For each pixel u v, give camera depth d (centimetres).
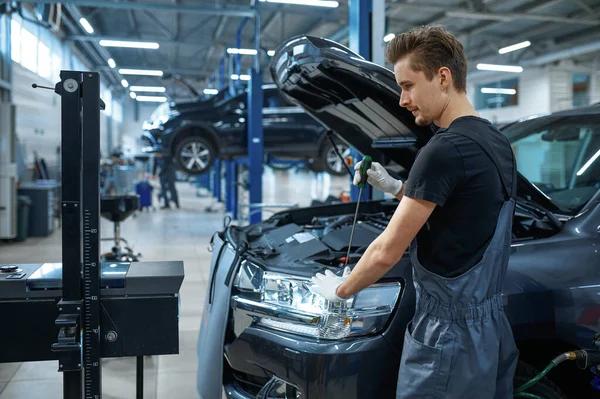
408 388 150
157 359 345
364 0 422
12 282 178
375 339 174
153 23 1480
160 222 1135
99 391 183
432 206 138
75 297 177
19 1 873
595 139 268
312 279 165
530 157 310
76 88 171
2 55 945
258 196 823
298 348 173
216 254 243
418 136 216
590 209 206
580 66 1628
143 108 3303
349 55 193
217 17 1375
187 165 960
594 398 219
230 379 209
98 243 178
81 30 1523
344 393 169
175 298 189
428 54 142
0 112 782
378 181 175
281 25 1348
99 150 175
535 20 1295
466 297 142
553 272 188
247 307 195
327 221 310
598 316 187
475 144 140
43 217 909
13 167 802
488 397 146
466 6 1155
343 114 246
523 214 223
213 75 2242
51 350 184
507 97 1859
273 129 952
